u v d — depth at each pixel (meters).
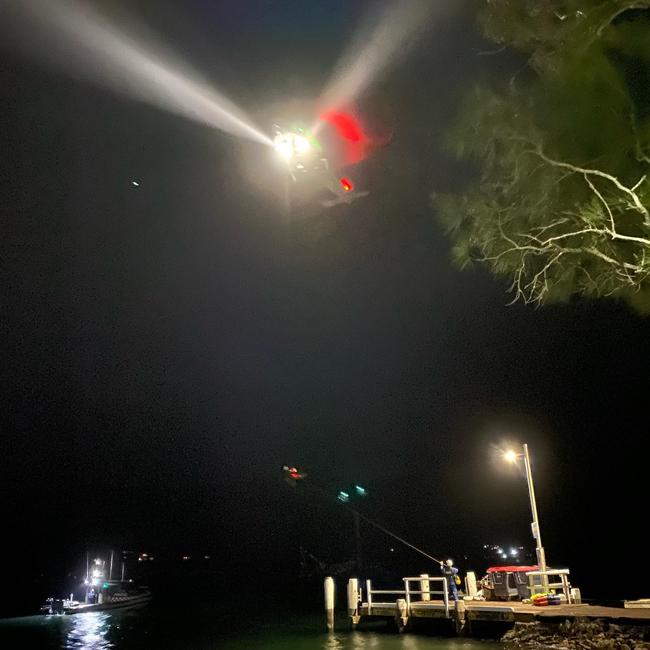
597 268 8.78
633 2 6.60
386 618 27.19
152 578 118.06
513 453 24.53
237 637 27.78
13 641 31.09
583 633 16.25
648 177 7.18
